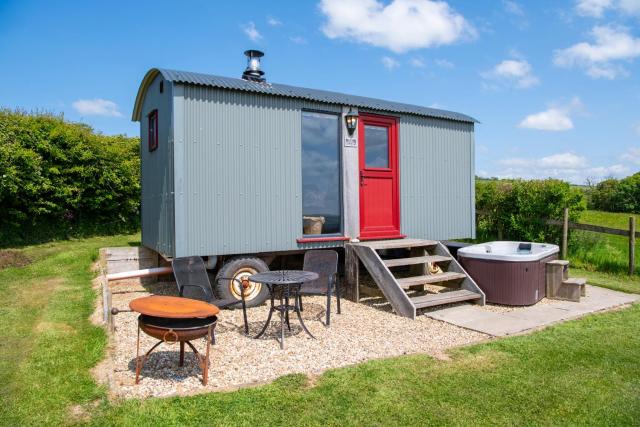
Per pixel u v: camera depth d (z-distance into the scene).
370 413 2.92
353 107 7.08
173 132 5.55
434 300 5.92
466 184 8.61
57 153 11.05
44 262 8.65
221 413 2.89
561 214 9.88
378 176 7.38
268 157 6.29
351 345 4.50
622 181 17.72
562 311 5.98
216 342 4.53
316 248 6.76
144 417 2.81
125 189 12.56
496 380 3.49
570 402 3.13
